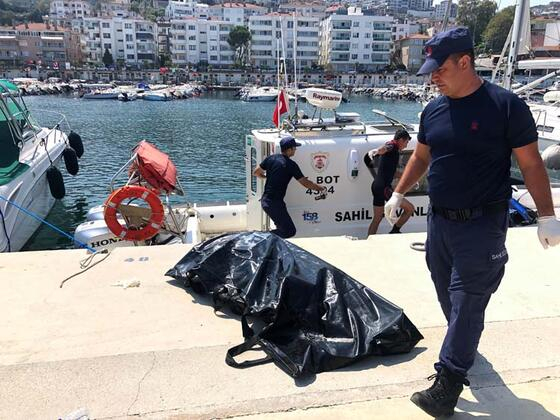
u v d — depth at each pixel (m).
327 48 112.88
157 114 52.28
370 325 3.25
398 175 7.21
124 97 70.50
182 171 23.50
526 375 2.99
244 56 117.31
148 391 2.79
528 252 5.11
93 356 3.12
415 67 108.94
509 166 2.47
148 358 3.10
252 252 3.91
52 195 13.01
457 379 2.51
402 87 90.81
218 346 3.26
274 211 6.50
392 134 7.24
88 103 66.00
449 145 2.46
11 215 9.89
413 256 4.93
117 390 2.79
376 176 6.75
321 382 2.89
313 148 6.88
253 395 2.76
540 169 2.39
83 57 129.88
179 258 4.74
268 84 103.50
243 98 76.25
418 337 3.27
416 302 3.96
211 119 48.12
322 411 2.64
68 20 155.62
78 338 3.35
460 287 2.52
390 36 111.75
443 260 2.70
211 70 109.12
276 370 3.00
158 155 7.99
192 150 29.53
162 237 7.53
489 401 2.75
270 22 113.38
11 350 3.20
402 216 6.91
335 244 5.27
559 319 3.70
